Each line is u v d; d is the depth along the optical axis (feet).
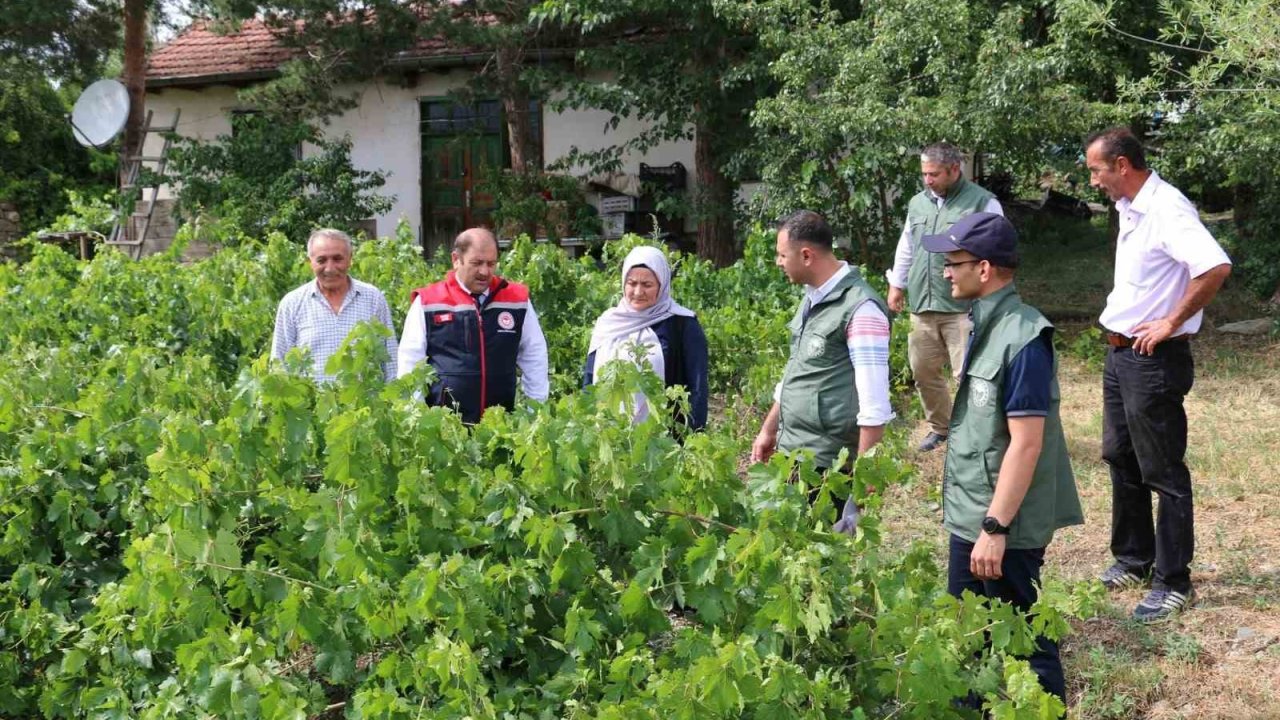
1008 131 32.55
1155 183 14.79
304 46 48.78
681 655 8.78
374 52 48.65
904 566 10.60
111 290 25.81
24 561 12.47
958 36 33.06
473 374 15.46
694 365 14.47
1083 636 14.40
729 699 8.11
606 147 54.75
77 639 12.07
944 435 23.41
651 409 10.59
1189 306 14.20
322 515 10.03
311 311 17.43
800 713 8.50
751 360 25.76
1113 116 31.50
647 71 44.24
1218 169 33.42
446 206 59.00
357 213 49.78
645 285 14.29
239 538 10.63
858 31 35.37
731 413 22.54
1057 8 31.30
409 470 9.78
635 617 9.52
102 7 50.85
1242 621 14.58
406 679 9.22
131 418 13.34
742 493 10.30
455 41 46.88
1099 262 48.62
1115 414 15.71
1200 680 13.19
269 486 10.68
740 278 29.63
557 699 9.28
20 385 14.08
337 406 10.55
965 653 9.28
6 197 62.28
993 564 10.74
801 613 8.61
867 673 9.30
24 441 12.93
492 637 9.35
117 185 67.21
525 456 10.05
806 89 36.45
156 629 10.44
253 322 23.90
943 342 22.41
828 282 13.26
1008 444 11.07
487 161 58.03
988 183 54.95
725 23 41.06
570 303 26.09
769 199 36.76
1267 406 25.91
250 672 9.15
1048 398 10.79
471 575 9.14
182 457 10.31
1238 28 24.52
